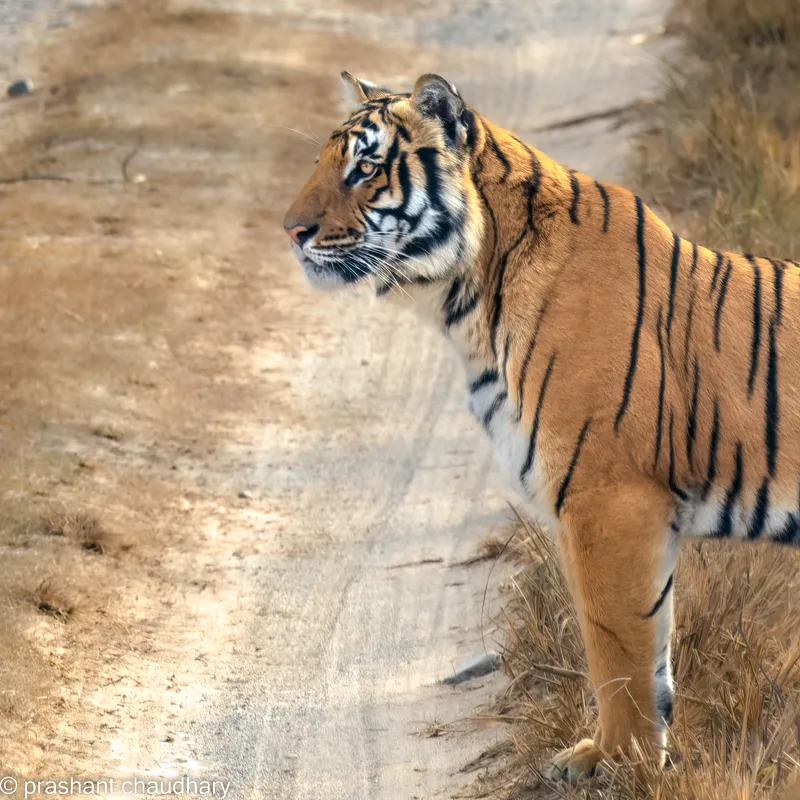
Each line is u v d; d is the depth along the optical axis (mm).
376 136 10711
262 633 13711
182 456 17062
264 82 32688
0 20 37500
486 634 13289
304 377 20000
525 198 10461
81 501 15133
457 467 17312
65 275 21516
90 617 13250
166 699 12391
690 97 26656
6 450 15883
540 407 10000
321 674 13070
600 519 9773
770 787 9531
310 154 28469
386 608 14172
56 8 38562
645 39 35188
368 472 17328
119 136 28766
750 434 9906
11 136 28828
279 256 24047
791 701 10461
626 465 9766
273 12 39625
